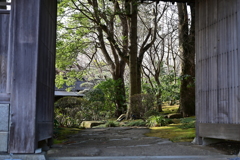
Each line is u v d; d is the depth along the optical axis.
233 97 3.98
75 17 13.16
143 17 16.50
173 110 15.44
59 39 13.95
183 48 13.04
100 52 21.80
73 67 19.06
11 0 3.52
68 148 4.43
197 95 5.00
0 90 3.50
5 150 3.35
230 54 4.09
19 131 3.35
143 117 10.99
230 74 4.07
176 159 3.59
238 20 3.88
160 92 14.09
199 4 5.11
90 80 21.64
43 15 3.82
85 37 15.66
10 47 3.50
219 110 4.33
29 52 3.45
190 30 12.84
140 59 14.25
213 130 4.43
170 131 7.24
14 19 3.48
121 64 15.91
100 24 13.11
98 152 3.95
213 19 4.61
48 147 4.25
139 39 18.77
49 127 4.42
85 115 11.63
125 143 5.23
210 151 4.12
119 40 16.78
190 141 5.28
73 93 18.62
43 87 3.88
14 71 3.42
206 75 4.75
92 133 7.61
